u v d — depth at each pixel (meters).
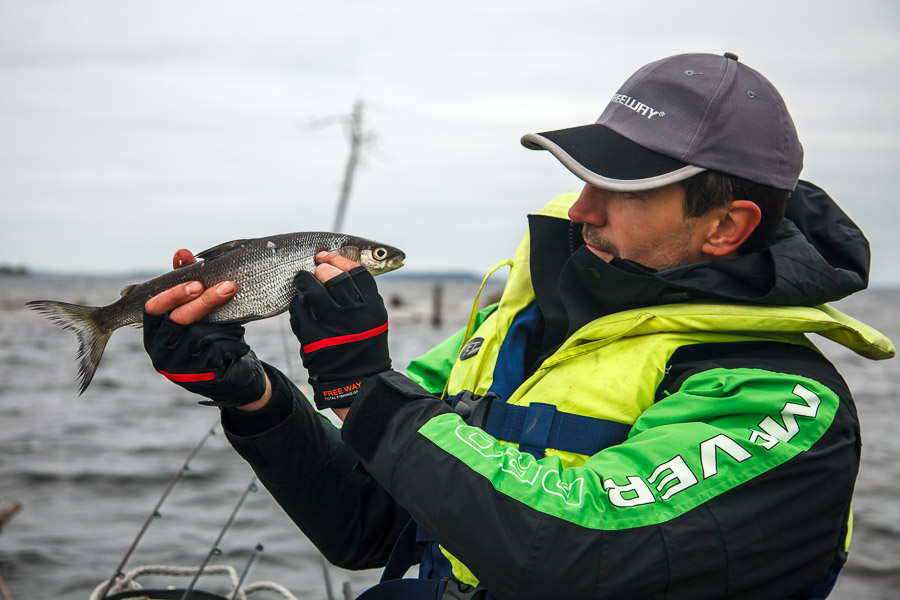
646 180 1.57
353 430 1.55
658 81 1.67
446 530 1.43
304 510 1.89
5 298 51.94
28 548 5.79
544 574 1.36
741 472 1.41
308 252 1.86
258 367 1.76
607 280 1.67
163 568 2.99
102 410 11.80
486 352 1.90
